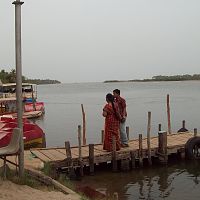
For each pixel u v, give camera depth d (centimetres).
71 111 5166
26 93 4150
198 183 1289
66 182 1022
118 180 1300
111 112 1387
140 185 1262
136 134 2930
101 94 11825
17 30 838
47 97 10100
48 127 3391
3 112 2992
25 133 1639
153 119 3934
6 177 829
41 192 789
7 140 1378
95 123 3691
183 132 1888
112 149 1376
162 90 14212
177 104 6031
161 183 1287
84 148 1490
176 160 1569
